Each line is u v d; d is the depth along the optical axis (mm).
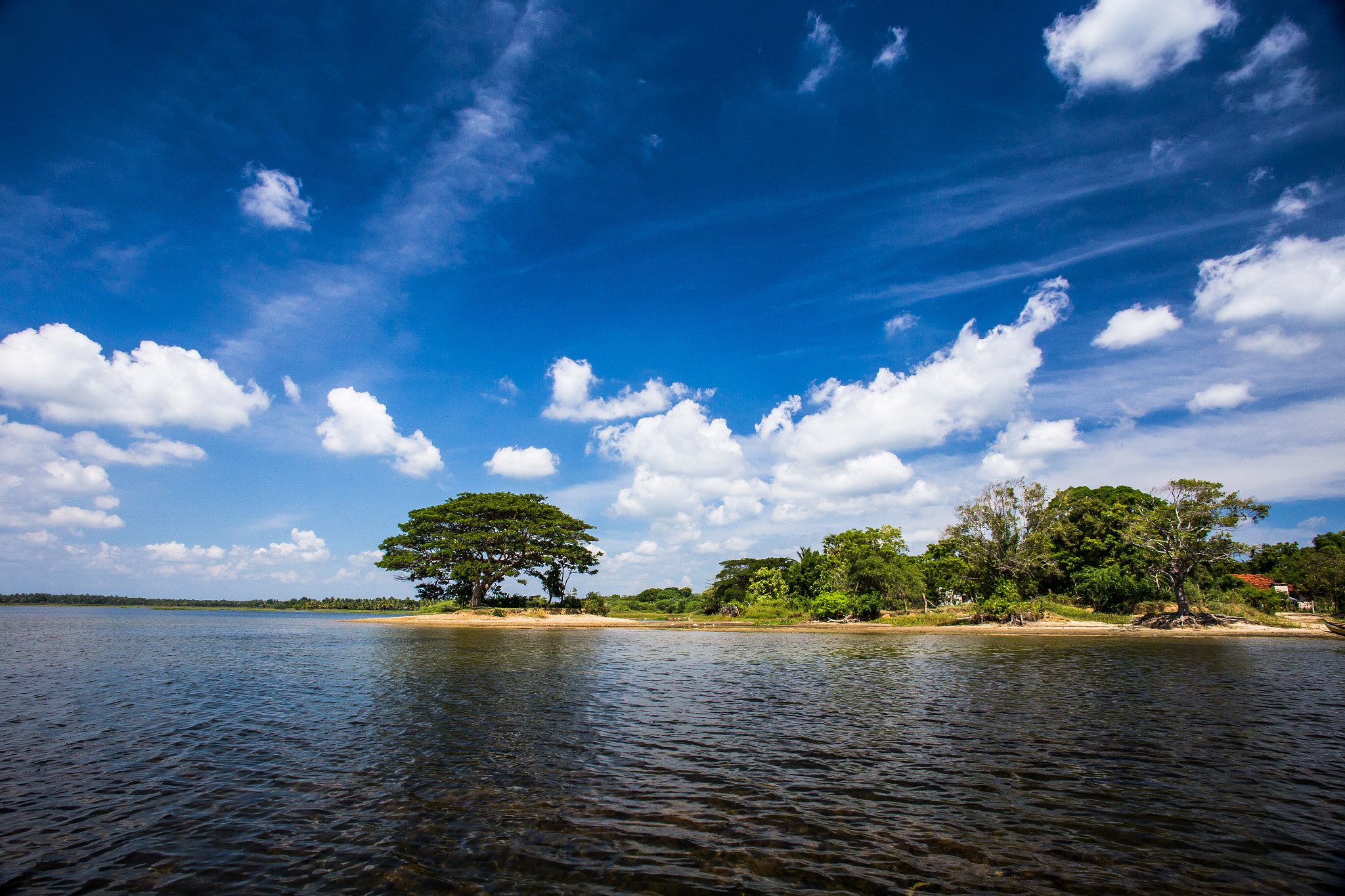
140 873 7215
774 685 22125
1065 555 71062
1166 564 56719
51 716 15906
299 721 15453
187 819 8891
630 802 9648
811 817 9109
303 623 69562
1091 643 41000
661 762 11906
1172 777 11094
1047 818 9141
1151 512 58281
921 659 31141
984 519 65625
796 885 7016
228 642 40094
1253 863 7707
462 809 9297
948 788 10422
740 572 91125
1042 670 26609
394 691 20219
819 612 67938
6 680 22000
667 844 8086
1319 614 73625
